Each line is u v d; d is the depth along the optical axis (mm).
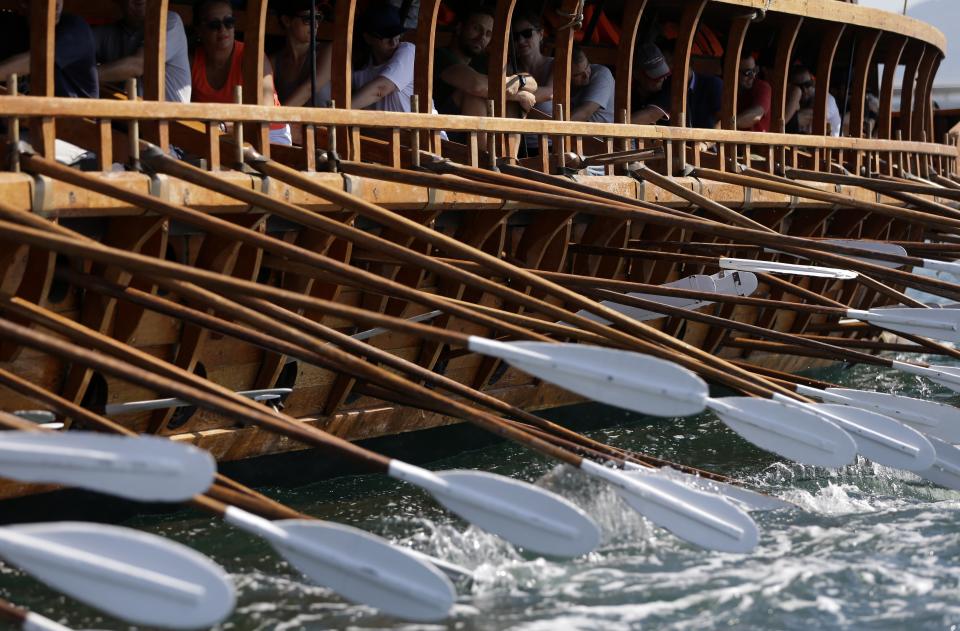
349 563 14953
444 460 26188
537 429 20500
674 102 30062
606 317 20562
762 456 26406
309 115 21516
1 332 14898
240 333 18328
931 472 22469
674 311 23938
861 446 21391
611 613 16828
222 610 12805
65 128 19953
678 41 29844
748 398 20453
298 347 18469
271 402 22859
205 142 21203
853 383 36219
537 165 26688
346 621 16422
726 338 32531
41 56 19062
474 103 29094
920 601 17469
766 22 37688
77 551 12992
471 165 24578
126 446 13711
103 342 17125
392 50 27531
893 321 24391
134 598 12992
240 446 22656
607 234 27281
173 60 24031
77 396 19719
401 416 25438
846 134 43938
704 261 26094
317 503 22391
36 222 16609
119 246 19328
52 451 13820
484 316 19297
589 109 31297
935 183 39188
